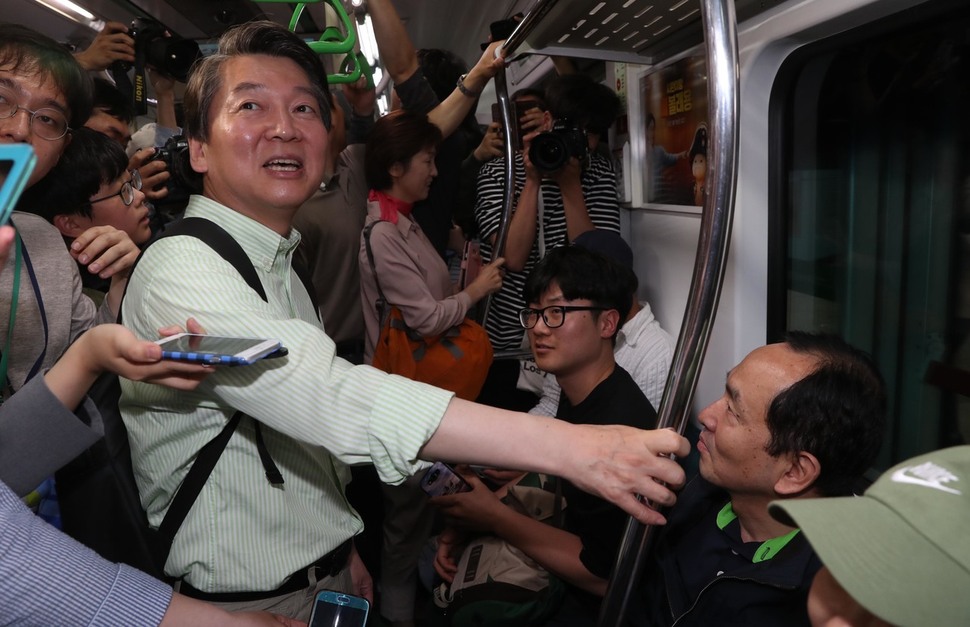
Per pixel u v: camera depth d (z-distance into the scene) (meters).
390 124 2.28
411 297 2.23
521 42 1.90
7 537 0.76
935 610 0.50
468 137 3.67
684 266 2.11
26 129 1.24
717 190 0.92
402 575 2.24
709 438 1.21
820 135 1.61
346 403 0.92
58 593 0.79
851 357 1.11
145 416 1.10
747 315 1.71
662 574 1.33
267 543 1.12
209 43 3.34
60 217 1.59
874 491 0.59
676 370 1.00
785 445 1.09
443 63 3.23
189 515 1.09
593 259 1.72
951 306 1.36
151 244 1.09
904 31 1.32
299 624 1.09
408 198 2.37
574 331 1.70
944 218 1.36
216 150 1.13
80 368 0.94
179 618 0.89
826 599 0.61
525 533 1.67
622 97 2.54
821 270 1.64
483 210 2.80
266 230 1.16
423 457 0.93
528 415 0.93
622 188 2.53
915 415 1.47
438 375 2.28
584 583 1.61
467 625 1.70
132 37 2.57
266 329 0.96
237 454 1.08
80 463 1.10
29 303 1.23
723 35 0.88
